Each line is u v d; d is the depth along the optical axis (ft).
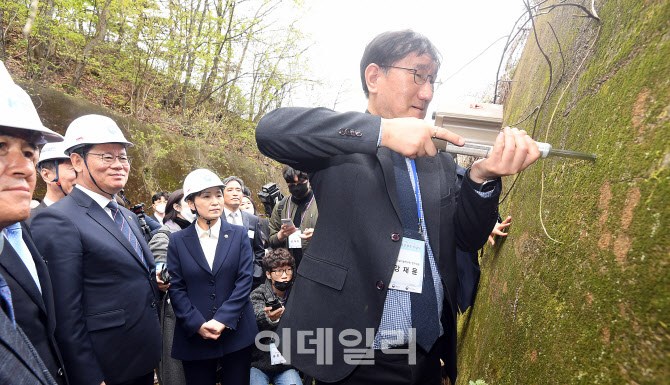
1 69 2.89
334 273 3.65
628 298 2.76
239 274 8.71
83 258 6.22
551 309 4.03
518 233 6.07
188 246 8.52
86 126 6.64
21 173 2.81
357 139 3.20
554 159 5.17
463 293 5.36
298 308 3.76
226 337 8.31
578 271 3.62
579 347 3.27
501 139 3.15
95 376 5.91
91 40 25.75
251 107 35.50
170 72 29.63
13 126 2.69
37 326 4.34
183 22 28.81
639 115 3.14
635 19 3.66
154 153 24.18
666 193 2.59
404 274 3.72
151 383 7.38
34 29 21.56
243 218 12.42
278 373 9.38
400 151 3.17
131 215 7.77
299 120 3.41
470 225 3.86
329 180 3.86
